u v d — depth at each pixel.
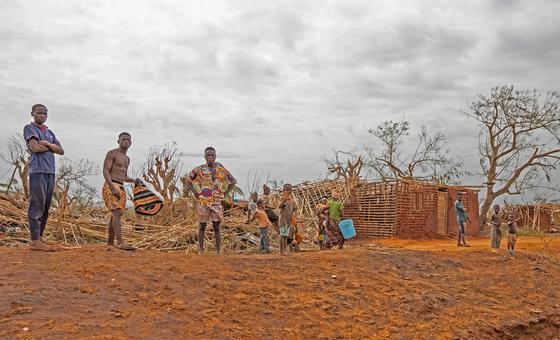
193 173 8.54
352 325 5.98
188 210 12.88
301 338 5.41
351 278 7.50
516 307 7.77
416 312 6.77
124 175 7.77
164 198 12.75
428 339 6.11
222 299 5.88
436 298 7.36
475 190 24.98
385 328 6.11
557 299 8.50
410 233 21.02
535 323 7.39
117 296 5.41
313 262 8.05
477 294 8.06
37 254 6.50
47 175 6.89
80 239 10.29
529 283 9.04
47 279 5.53
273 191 18.66
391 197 21.39
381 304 6.77
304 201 20.47
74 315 4.78
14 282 5.30
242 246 11.87
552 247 16.08
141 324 4.86
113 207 7.54
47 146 6.86
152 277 6.12
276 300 6.18
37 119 6.86
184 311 5.35
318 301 6.36
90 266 6.17
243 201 15.02
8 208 10.95
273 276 7.00
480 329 6.72
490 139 29.30
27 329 4.36
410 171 31.50
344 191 22.00
